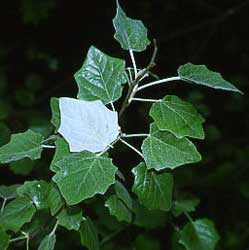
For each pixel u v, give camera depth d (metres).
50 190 0.68
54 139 0.69
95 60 0.66
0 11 2.75
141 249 1.10
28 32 2.80
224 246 1.85
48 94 2.60
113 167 0.59
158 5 2.97
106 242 1.13
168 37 2.72
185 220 1.20
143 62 2.86
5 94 2.47
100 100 0.63
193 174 1.88
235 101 2.62
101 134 0.61
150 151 0.62
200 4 2.94
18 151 0.67
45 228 0.83
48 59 2.72
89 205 1.10
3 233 0.70
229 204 1.90
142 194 0.66
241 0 2.99
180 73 0.66
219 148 2.26
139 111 2.40
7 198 0.85
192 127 0.62
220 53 3.01
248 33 3.01
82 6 2.89
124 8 2.96
